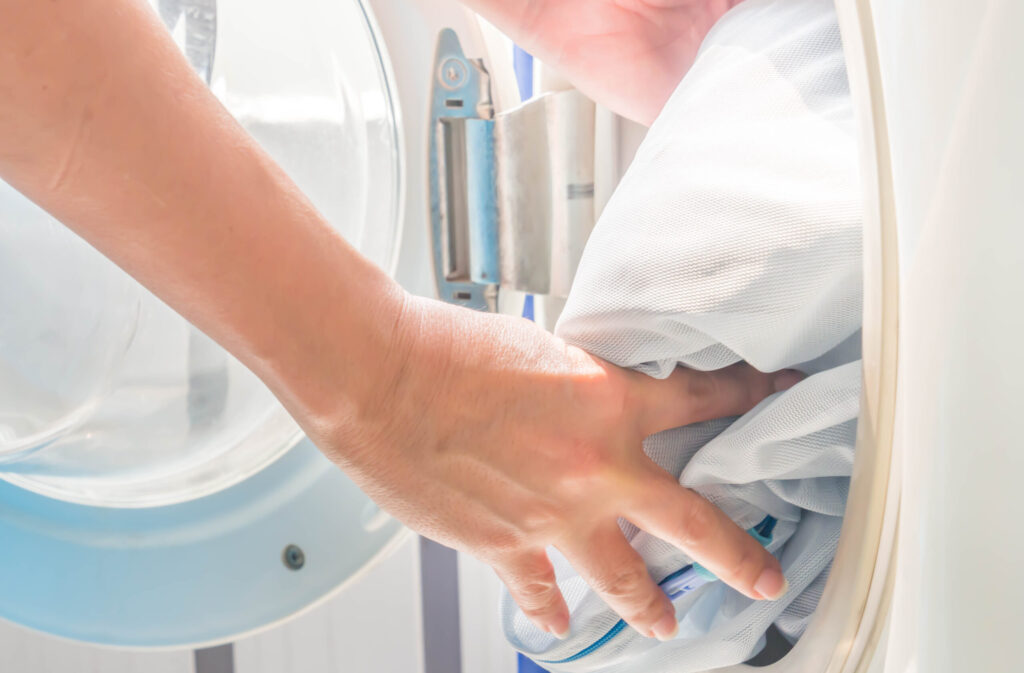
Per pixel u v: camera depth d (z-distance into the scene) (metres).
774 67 0.46
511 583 0.52
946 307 0.29
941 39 0.29
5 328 0.71
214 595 0.78
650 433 0.50
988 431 0.26
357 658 1.06
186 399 0.75
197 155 0.37
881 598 0.39
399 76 0.71
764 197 0.41
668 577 0.53
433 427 0.45
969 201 0.27
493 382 0.45
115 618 0.78
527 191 0.73
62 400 0.73
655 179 0.46
